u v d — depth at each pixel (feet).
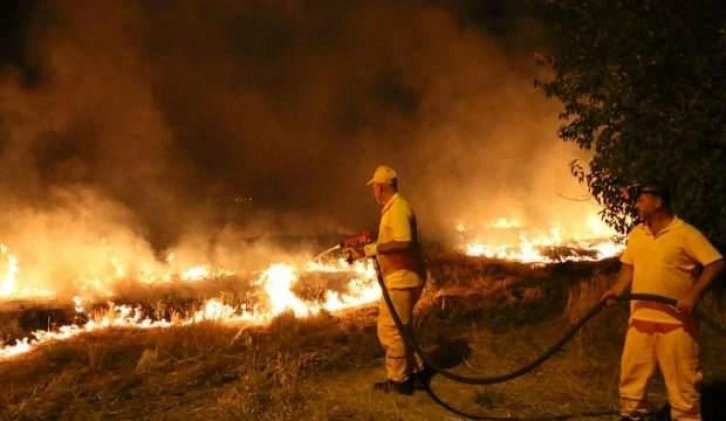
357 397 22.93
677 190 28.07
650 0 28.53
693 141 27.45
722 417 21.16
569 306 31.35
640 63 28.40
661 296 18.28
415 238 22.61
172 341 29.35
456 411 21.85
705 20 28.27
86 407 23.11
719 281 32.19
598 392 23.21
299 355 26.86
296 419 21.50
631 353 18.95
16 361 28.91
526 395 23.09
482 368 25.75
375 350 27.66
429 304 34.78
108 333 31.99
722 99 27.27
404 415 21.54
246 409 21.98
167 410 22.70
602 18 29.32
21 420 22.27
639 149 28.60
